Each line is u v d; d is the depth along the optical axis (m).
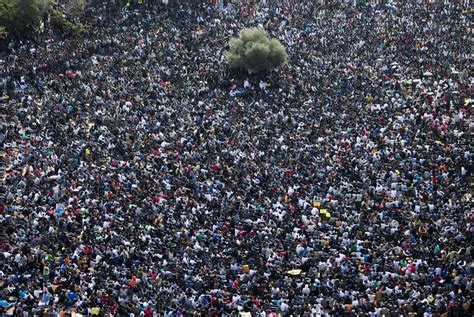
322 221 178.75
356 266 162.38
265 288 155.88
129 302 150.25
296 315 148.38
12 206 176.25
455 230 175.62
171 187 191.62
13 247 163.38
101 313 146.88
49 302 150.75
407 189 193.12
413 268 161.25
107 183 190.00
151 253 164.75
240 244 168.88
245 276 158.75
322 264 161.12
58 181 189.38
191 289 155.38
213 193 190.88
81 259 161.38
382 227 176.50
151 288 154.62
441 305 151.88
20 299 150.50
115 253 162.50
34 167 196.75
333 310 149.62
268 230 173.00
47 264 159.75
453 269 162.00
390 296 153.25
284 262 164.50
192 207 182.50
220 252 166.88
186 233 171.88
